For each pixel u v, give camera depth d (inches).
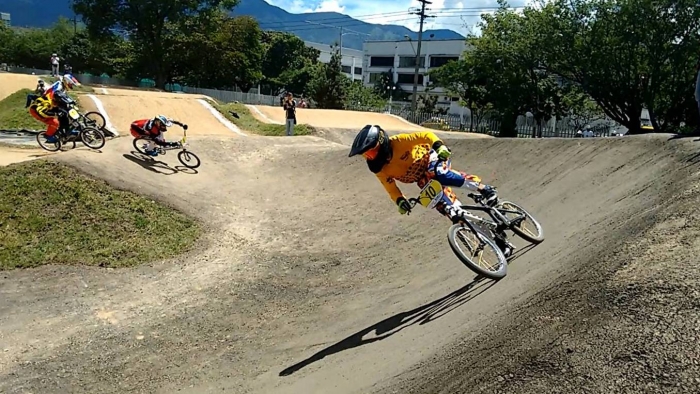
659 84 995.3
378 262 314.8
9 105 801.6
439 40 3048.7
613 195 250.2
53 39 3152.1
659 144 287.4
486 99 1624.0
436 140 201.6
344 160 537.3
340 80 1772.9
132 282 306.3
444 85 1879.9
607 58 1034.7
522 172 368.2
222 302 284.4
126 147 514.3
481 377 110.5
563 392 93.2
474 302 186.7
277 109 1099.3
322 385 166.4
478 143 453.4
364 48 3380.9
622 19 999.6
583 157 331.9
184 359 227.3
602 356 99.3
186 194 444.8
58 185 383.9
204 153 560.1
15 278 295.4
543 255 204.2
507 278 195.8
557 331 117.0
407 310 217.5
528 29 1194.6
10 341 240.2
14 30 3341.5
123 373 217.6
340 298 272.2
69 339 244.4
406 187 442.3
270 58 2787.9
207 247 365.4
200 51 2087.8
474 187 210.8
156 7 1974.7
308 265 331.9
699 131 358.3
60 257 319.6
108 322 261.6
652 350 94.9
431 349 153.9
